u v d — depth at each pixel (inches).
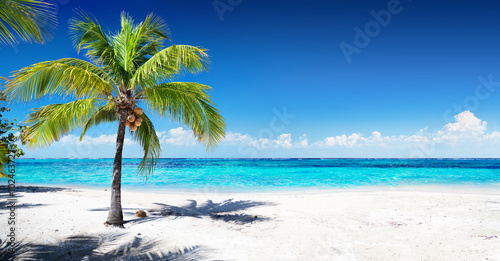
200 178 1102.4
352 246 229.8
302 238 251.8
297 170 1688.0
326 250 219.1
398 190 644.1
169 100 282.7
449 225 299.0
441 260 196.5
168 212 372.2
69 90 220.2
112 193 285.4
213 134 316.2
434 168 1782.7
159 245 220.7
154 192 644.1
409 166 2135.8
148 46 315.3
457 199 479.8
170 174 1344.7
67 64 232.7
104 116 351.9
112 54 282.4
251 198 516.7
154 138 350.3
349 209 397.4
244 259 195.3
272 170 1706.4
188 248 215.3
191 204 447.5
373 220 327.0
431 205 425.1
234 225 301.4
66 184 845.8
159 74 287.9
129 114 286.8
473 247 224.1
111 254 197.6
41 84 209.6
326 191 652.7
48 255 189.6
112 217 280.5
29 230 248.5
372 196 520.1
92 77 231.5
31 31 147.0
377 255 207.6
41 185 787.4
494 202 448.1
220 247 220.7
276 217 344.2
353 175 1227.2
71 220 293.7
